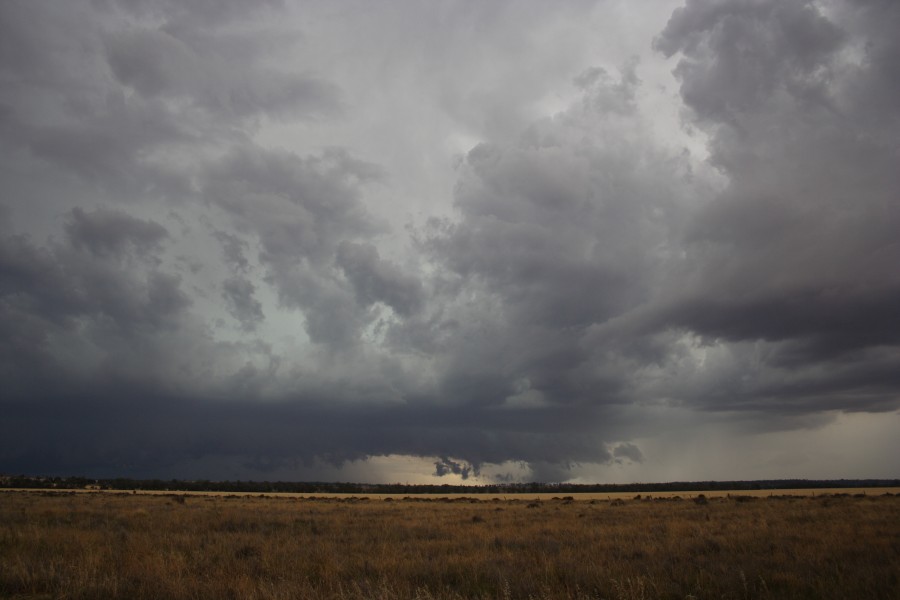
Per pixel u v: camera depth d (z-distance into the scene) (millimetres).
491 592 11922
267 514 36219
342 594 10797
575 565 14359
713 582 12195
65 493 75688
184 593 11008
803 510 35156
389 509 47250
